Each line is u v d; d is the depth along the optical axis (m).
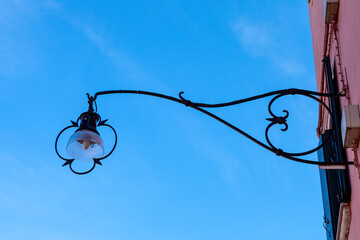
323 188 7.08
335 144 5.55
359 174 4.84
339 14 5.88
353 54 4.99
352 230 5.62
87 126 5.42
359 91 4.75
